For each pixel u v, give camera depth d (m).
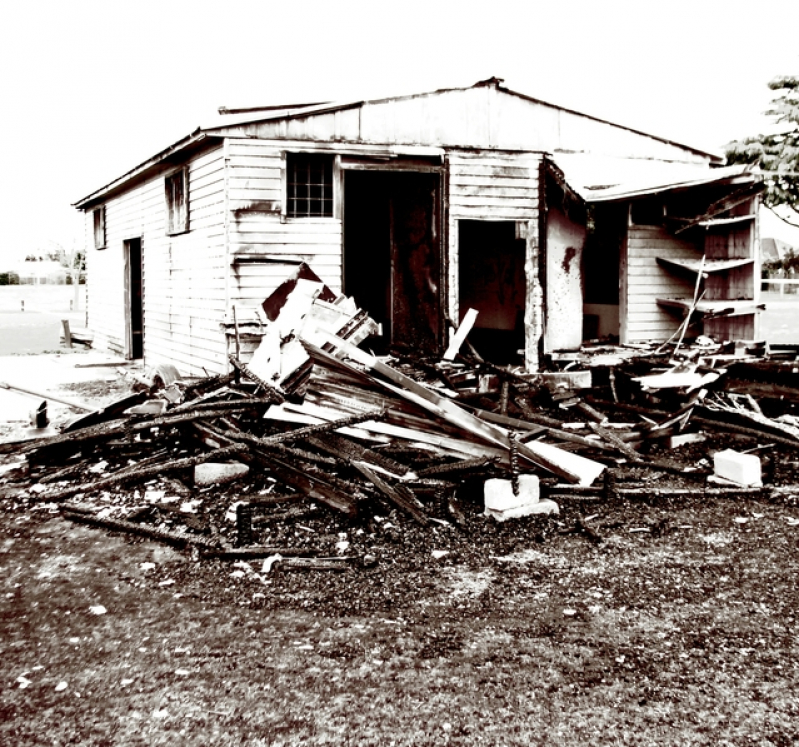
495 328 17.69
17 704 4.16
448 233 14.18
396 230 15.09
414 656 4.69
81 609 5.35
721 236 15.37
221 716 4.05
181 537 6.57
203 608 5.36
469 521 7.13
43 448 8.60
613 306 16.53
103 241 22.72
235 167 12.91
